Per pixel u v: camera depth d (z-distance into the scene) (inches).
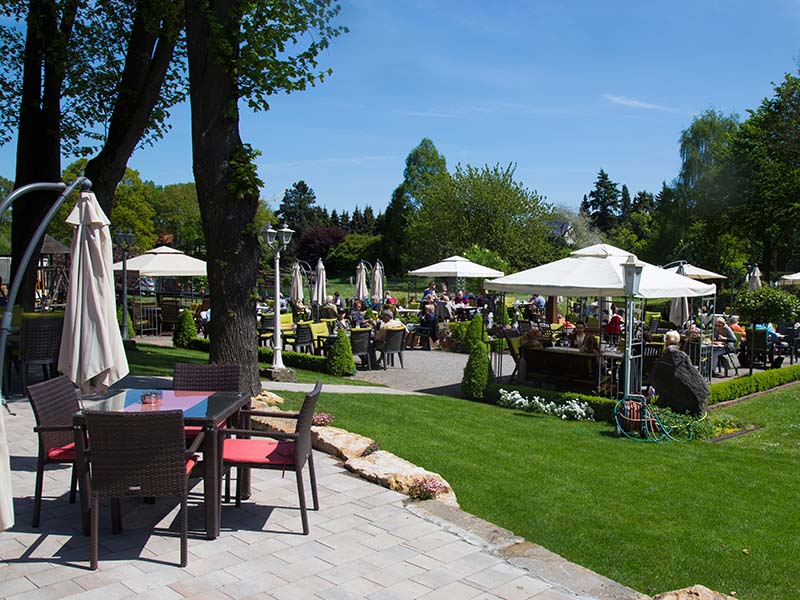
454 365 688.4
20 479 229.8
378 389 516.1
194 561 168.7
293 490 229.5
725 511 255.8
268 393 382.3
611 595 156.6
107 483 161.8
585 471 301.3
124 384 417.1
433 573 166.2
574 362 494.6
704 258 1664.6
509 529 223.3
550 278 474.0
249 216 365.4
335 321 804.0
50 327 359.6
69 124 599.5
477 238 1771.7
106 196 519.2
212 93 350.9
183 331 736.3
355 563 170.9
